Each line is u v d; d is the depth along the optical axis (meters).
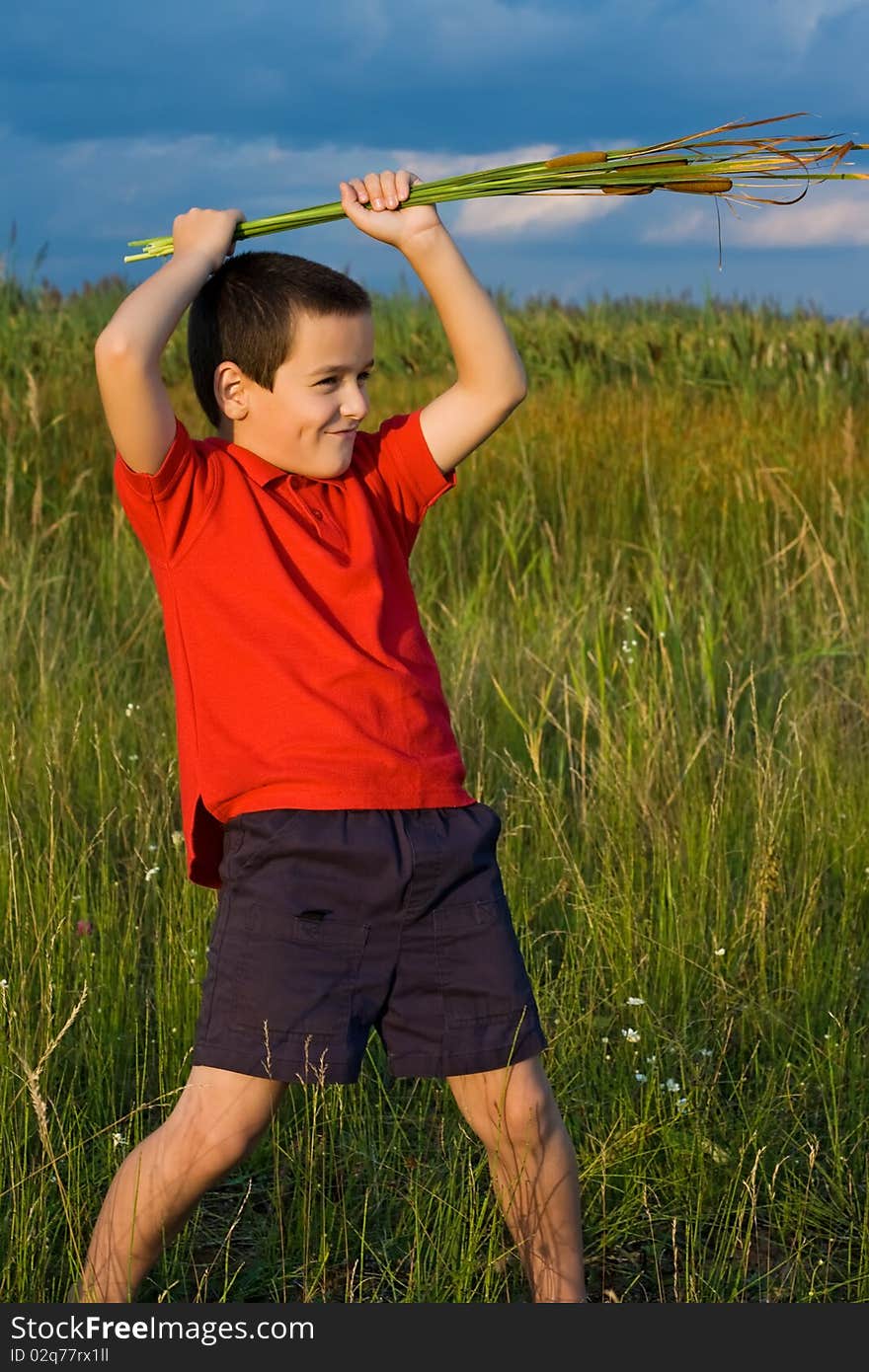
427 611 5.86
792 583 6.02
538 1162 2.09
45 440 8.28
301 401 2.13
